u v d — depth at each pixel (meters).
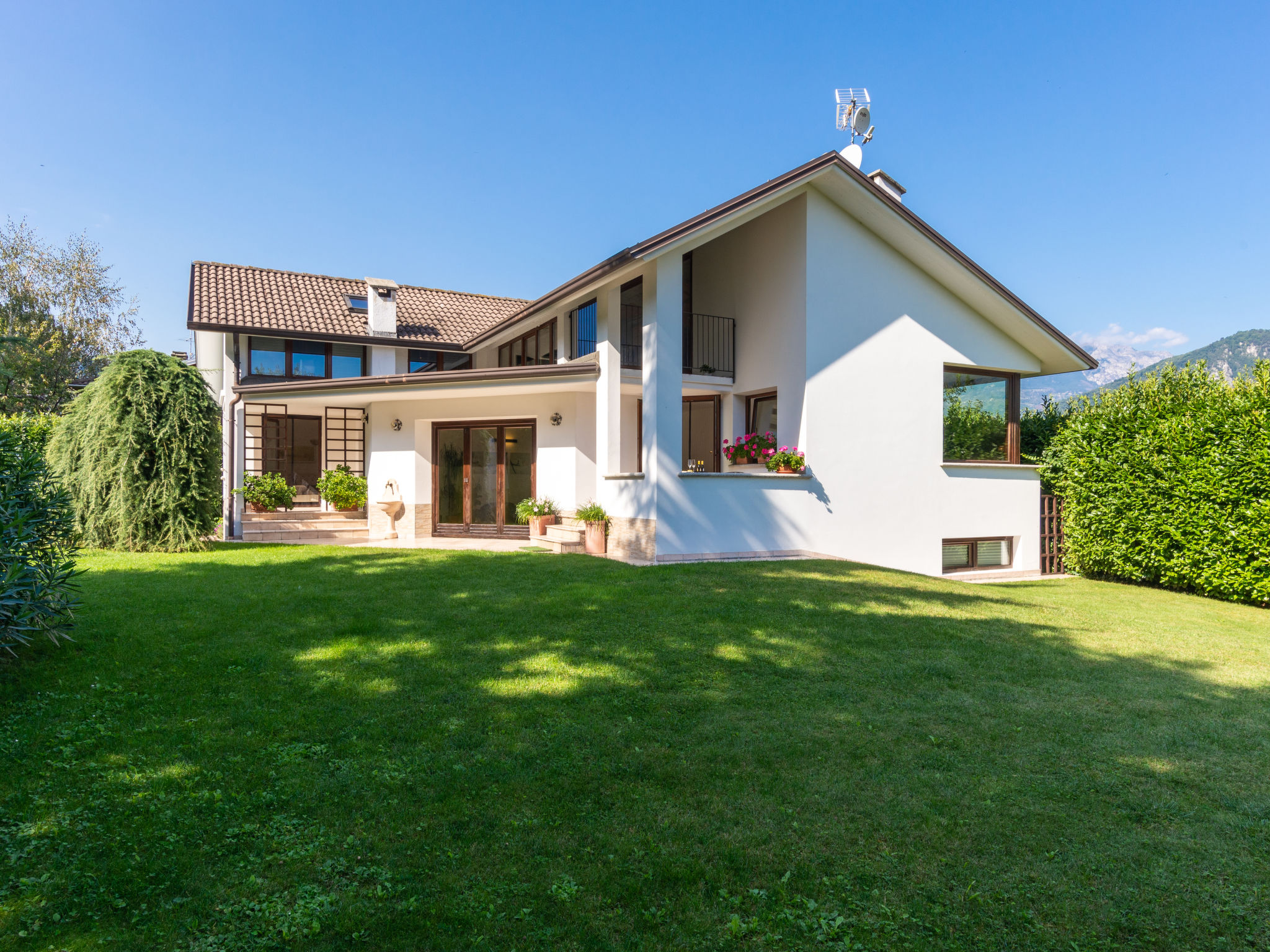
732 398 14.40
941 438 13.93
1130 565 12.73
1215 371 12.72
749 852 3.35
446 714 4.90
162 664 5.73
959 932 2.82
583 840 3.44
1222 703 5.62
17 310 31.92
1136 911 2.97
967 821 3.66
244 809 3.64
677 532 11.21
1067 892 3.09
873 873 3.21
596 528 12.23
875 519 13.11
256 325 18.23
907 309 13.57
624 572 9.79
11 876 3.03
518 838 3.44
